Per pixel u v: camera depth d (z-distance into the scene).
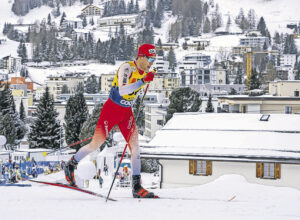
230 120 32.34
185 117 34.28
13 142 80.56
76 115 83.50
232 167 26.25
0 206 6.00
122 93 6.82
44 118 79.44
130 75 6.95
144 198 7.12
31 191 8.14
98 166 50.16
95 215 5.32
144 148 27.30
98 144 7.18
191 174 26.81
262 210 5.75
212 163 26.52
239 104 64.56
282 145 26.28
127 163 50.09
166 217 5.21
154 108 107.50
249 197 7.82
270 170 25.88
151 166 61.91
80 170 14.21
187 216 5.26
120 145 47.75
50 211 5.59
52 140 79.81
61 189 8.60
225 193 8.40
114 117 7.11
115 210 5.68
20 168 43.94
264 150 25.81
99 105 75.06
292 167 25.28
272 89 104.38
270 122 31.22
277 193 8.59
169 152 26.45
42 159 57.03
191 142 27.78
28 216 5.25
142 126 98.31
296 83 81.75
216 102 111.75
